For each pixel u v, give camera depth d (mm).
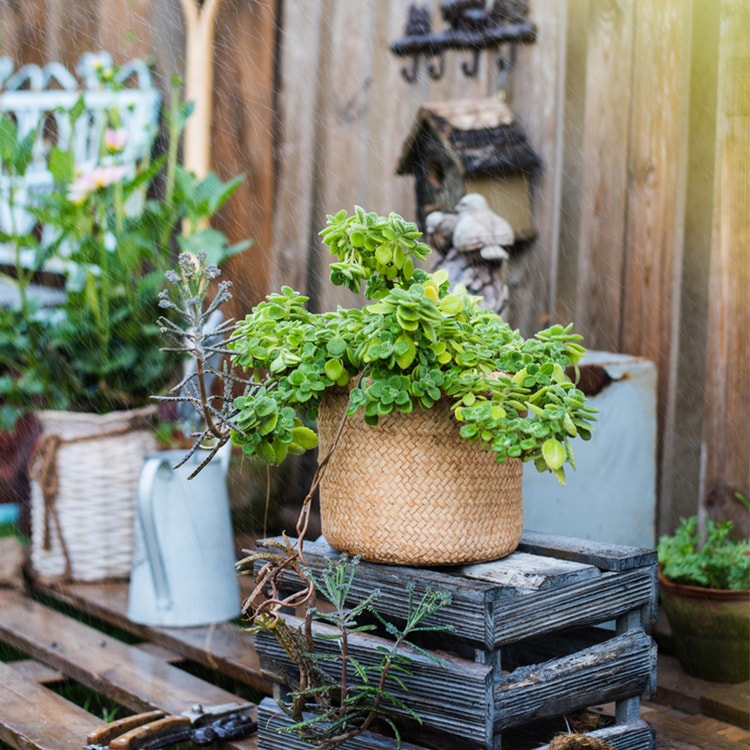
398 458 1322
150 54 3510
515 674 1275
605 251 2439
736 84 2154
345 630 1275
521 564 1349
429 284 1383
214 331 1244
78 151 3666
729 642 1852
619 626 1407
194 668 2252
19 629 2352
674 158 2295
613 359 2184
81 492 2682
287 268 3201
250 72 3262
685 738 1660
